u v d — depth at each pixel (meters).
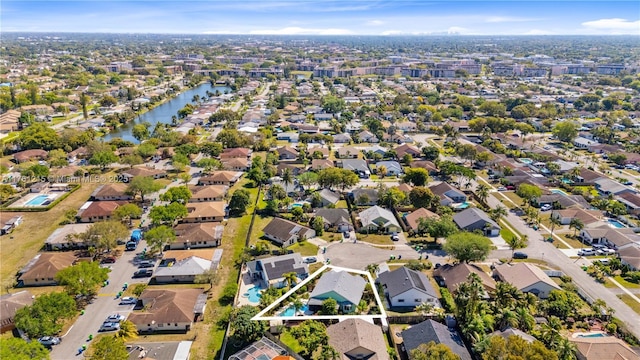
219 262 109.25
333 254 114.94
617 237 118.50
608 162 197.00
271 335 80.69
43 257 106.25
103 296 95.44
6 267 107.94
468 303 81.88
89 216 133.00
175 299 88.69
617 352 74.12
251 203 148.25
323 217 131.88
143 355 75.25
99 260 109.88
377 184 168.75
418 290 92.44
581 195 153.38
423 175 157.88
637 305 93.62
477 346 72.81
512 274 101.06
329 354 71.50
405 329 84.62
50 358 76.56
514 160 197.12
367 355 75.69
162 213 123.69
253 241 121.75
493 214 132.88
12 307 86.25
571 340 77.56
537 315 88.12
